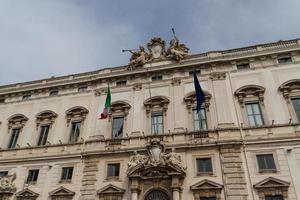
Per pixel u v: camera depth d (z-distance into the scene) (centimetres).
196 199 2652
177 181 2703
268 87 3119
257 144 2797
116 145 3195
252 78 3234
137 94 3553
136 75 3706
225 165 2736
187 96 3306
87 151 3216
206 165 2830
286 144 2728
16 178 3344
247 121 2991
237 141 2817
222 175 2712
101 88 3762
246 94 3145
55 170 3262
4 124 3928
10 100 4150
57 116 3725
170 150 2961
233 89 3225
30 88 4097
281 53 3275
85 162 3189
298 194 2456
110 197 2878
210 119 3102
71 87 3959
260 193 2542
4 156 3581
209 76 3403
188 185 2745
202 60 3497
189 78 3469
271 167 2673
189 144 2931
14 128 3847
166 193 2744
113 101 3594
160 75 3631
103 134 3359
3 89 4259
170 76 3569
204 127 3105
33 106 3953
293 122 2836
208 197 2644
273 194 2512
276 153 2712
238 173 2675
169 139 3069
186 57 3659
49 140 3541
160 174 2795
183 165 2852
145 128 3256
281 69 3183
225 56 3444
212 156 2842
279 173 2603
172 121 3216
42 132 3691
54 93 4016
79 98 3800
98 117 3525
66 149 3384
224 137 2909
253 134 2877
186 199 2683
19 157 3494
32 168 3366
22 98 4119
